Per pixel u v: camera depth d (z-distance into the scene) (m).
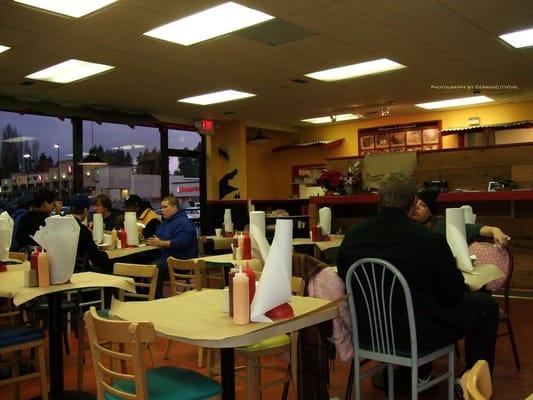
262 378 3.34
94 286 2.70
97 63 6.02
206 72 6.60
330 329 2.41
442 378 2.39
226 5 4.38
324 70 6.69
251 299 1.82
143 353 1.64
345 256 2.47
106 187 9.01
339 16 4.70
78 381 3.14
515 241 5.74
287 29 5.04
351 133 11.20
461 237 2.81
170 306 2.09
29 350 3.95
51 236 2.68
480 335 2.59
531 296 5.61
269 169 11.98
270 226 7.45
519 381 3.12
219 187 10.70
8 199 7.72
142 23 4.73
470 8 4.57
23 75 6.46
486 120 9.50
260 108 9.26
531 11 4.67
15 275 3.06
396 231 2.36
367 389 3.12
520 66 6.70
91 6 4.31
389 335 2.33
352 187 7.14
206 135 10.49
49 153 8.29
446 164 6.64
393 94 8.34
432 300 2.27
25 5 4.25
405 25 4.99
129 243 5.11
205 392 1.87
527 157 6.10
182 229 4.95
